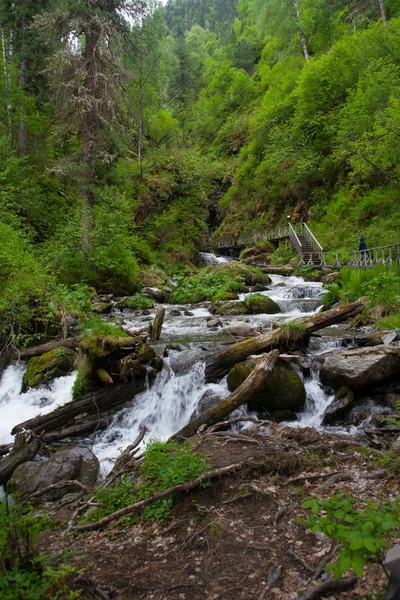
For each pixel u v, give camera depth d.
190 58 58.19
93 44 17.92
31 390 7.99
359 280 12.01
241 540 3.09
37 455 5.68
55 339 10.16
